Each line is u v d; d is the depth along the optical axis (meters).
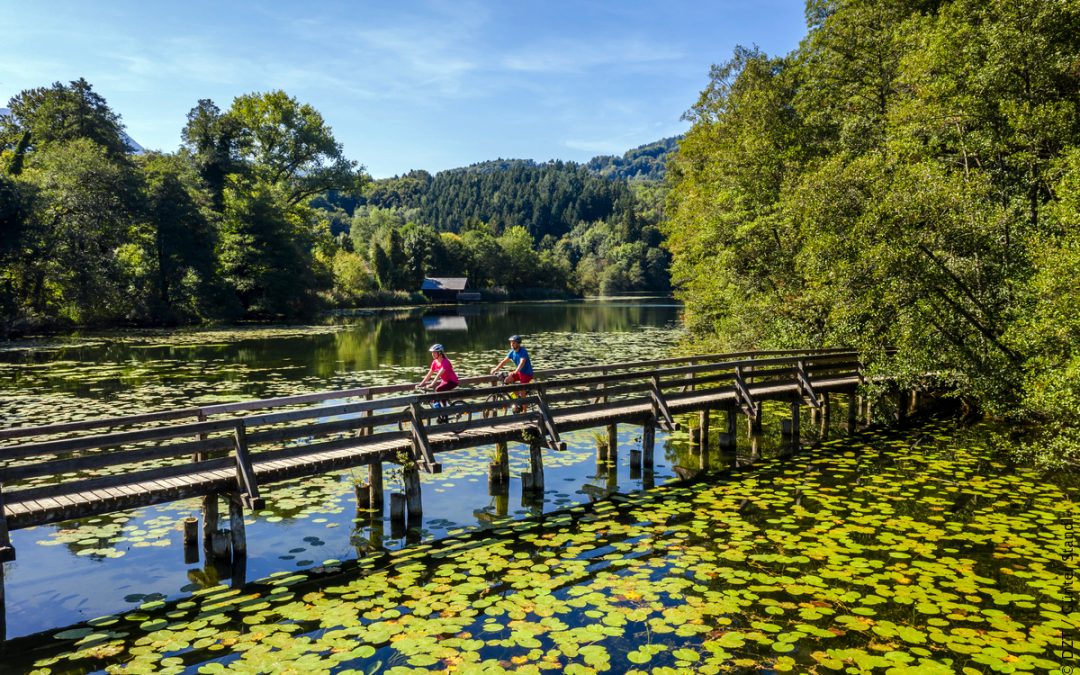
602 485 11.60
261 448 13.44
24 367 24.80
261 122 55.56
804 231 15.77
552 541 8.68
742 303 23.44
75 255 38.59
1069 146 13.06
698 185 33.66
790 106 27.23
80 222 39.00
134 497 7.67
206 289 46.91
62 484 7.40
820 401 15.33
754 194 24.08
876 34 22.75
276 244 52.78
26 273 37.84
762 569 7.50
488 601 6.80
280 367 25.55
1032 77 14.26
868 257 13.27
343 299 79.75
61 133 46.25
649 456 12.80
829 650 5.74
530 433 11.19
